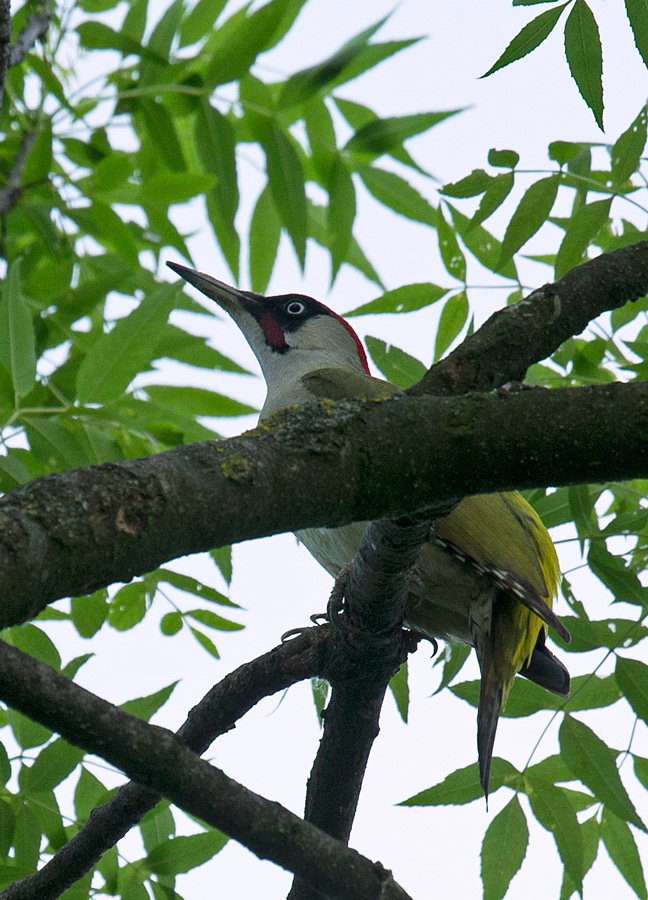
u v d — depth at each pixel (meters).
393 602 6.30
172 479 4.03
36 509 3.74
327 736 7.18
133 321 8.99
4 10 6.62
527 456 4.48
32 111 11.56
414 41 10.85
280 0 10.56
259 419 10.67
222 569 9.17
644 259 5.95
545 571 9.43
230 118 11.88
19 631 8.30
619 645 8.62
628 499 9.00
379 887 4.78
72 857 6.88
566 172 8.21
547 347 5.60
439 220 9.22
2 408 9.02
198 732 7.41
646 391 4.50
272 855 4.70
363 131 10.88
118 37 10.96
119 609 8.98
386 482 4.48
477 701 8.67
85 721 4.36
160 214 11.22
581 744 8.31
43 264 12.25
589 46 6.25
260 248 11.30
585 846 8.77
